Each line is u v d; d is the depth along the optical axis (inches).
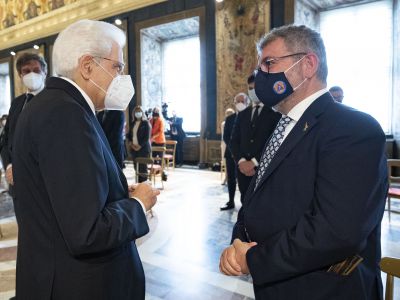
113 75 49.4
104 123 141.3
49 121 40.3
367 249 43.5
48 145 39.8
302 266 38.3
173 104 433.7
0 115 629.3
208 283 110.1
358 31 302.4
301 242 38.0
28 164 42.7
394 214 179.0
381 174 38.2
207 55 342.6
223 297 101.7
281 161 44.0
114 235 41.2
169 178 298.4
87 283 43.6
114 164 48.6
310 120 42.9
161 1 366.3
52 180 39.3
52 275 43.2
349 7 304.8
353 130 38.7
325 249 36.9
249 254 42.2
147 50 407.2
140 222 46.2
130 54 402.9
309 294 41.8
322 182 39.1
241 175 150.5
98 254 44.8
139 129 241.1
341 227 36.3
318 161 40.9
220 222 172.2
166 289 106.4
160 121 339.9
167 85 434.3
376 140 38.1
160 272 118.0
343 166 37.7
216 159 345.4
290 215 42.8
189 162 399.5
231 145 153.6
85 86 48.3
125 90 51.1
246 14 313.0
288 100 46.9
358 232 36.2
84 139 40.6
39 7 483.5
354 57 305.3
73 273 43.1
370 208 36.9
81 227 38.6
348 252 37.3
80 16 435.8
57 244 43.3
